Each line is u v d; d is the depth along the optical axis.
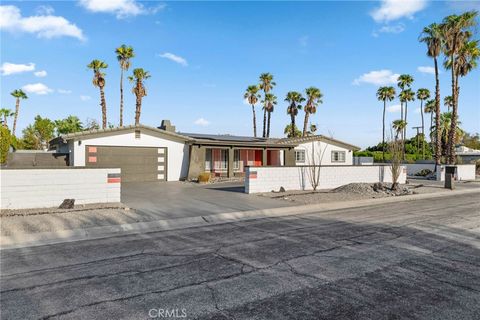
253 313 4.02
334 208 12.90
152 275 5.32
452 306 4.21
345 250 6.73
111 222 9.29
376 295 4.54
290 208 12.21
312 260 6.06
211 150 26.28
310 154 29.56
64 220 9.27
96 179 12.11
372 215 11.13
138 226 9.13
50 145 28.00
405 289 4.74
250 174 16.38
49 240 7.69
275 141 29.72
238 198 14.63
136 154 22.25
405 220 10.13
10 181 10.67
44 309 4.14
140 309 4.14
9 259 6.21
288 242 7.41
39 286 4.88
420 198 16.50
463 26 28.98
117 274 5.38
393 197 15.96
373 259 6.12
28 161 21.12
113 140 21.45
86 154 20.64
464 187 21.67
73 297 4.49
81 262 6.02
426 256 6.31
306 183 18.58
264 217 10.87
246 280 5.08
